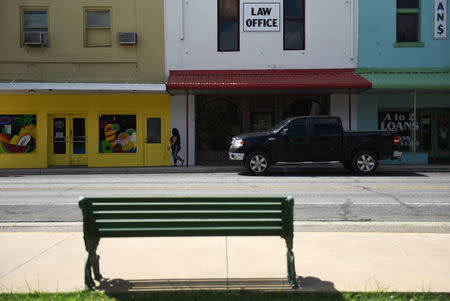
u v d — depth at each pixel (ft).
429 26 62.95
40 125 62.80
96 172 56.13
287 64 63.31
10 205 28.09
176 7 63.00
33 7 62.69
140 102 62.85
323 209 26.14
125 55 63.05
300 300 11.25
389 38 62.95
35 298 11.54
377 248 16.76
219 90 60.18
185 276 13.51
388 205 27.45
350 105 59.06
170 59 63.26
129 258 15.58
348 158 48.70
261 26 63.21
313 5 63.16
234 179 44.50
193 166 59.67
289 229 12.60
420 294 11.68
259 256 15.76
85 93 62.18
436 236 18.72
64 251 16.52
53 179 46.91
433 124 68.74
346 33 63.10
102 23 63.41
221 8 63.72
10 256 15.84
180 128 63.05
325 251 16.37
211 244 17.57
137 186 37.93
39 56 62.54
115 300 11.37
